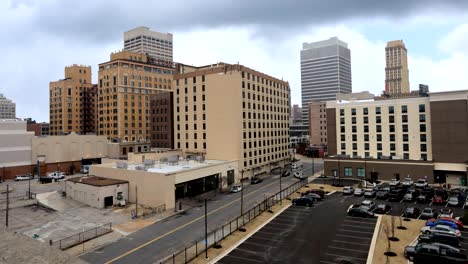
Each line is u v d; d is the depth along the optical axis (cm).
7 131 9206
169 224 4731
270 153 10356
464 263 3034
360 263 3238
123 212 5484
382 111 8538
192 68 10512
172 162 7831
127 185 6312
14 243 1196
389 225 4412
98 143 11312
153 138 11600
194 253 3588
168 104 10988
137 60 14762
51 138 10075
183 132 9581
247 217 5000
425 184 7150
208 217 5084
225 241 3944
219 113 8756
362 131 8862
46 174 9450
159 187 5775
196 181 6906
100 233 4306
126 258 3488
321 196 6278
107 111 13888
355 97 10356
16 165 9294
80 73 17388
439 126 7512
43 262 1005
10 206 5881
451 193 6303
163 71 15350
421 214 4788
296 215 5056
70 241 4016
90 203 5988
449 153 7388
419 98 7988
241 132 8669
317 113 18062
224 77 8675
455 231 3834
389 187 6950
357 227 4378
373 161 8319
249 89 9225
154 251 3678
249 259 3394
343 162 8750
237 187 7206
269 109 10462
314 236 4066
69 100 16838
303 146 16312
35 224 4788
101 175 7056
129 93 13825
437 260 3116
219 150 8762
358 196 6419
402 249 3569
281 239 3981
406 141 8150
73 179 6738
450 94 7394
